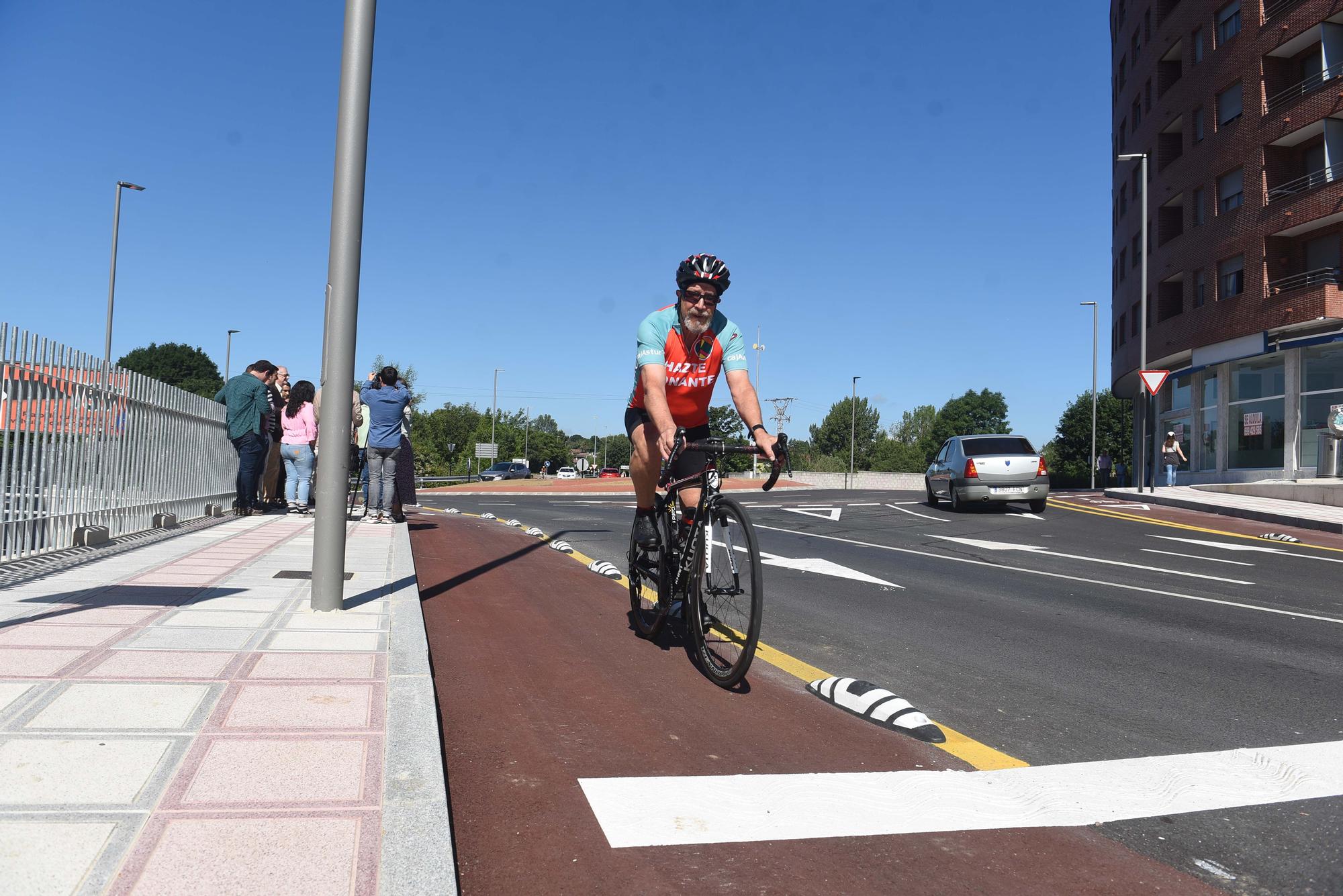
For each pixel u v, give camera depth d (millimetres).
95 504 7797
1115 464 56969
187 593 5410
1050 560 10008
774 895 2248
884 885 2314
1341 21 22719
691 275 4207
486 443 70625
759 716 3793
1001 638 5633
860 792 2947
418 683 3623
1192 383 28969
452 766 3084
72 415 7297
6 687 3279
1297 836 2672
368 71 5133
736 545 4121
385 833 2281
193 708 3158
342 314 5082
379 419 10938
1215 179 26703
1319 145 23766
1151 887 2338
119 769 2580
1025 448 17734
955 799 2912
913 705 4016
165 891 1929
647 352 4367
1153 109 31469
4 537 6188
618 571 7840
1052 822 2748
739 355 4582
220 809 2361
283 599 5328
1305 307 22562
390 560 7527
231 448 12734
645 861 2412
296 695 3383
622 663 4668
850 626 5988
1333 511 16734
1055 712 3998
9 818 2230
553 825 2625
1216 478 26922
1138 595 7465
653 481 4938
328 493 5043
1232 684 4523
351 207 5082
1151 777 3158
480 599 6445
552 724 3604
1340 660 5078
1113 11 39938
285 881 2010
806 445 99938
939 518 16109
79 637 4098
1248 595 7520
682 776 3057
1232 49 25812
